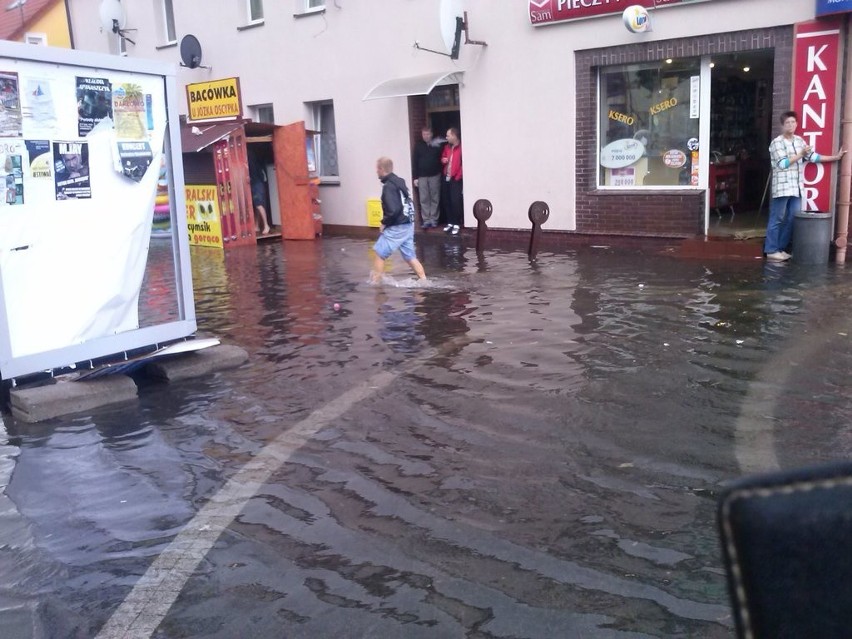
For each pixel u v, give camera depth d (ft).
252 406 20.20
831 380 19.88
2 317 19.95
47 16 82.84
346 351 24.84
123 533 13.84
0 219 19.62
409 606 11.23
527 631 10.52
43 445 18.22
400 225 35.04
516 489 14.80
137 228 22.34
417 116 52.95
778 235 36.27
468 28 47.70
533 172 46.65
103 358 22.21
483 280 35.40
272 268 42.86
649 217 42.52
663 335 24.66
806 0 35.73
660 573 11.80
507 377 21.33
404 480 15.43
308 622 10.96
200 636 10.77
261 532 13.64
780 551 3.45
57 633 11.02
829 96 35.09
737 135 47.80
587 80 43.60
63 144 20.52
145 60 22.00
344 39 55.21
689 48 39.52
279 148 55.31
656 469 15.34
